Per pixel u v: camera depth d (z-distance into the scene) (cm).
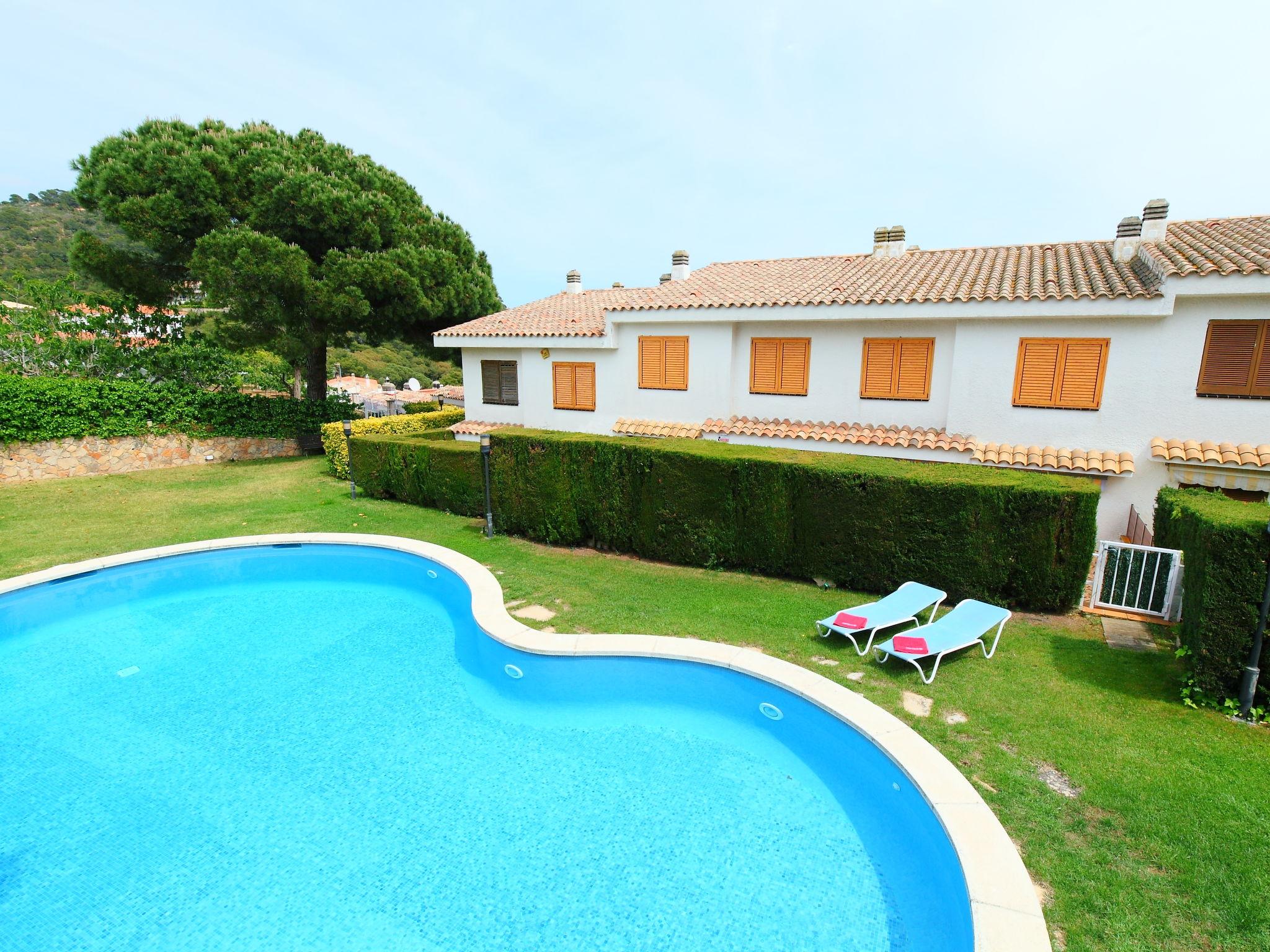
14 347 2173
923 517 970
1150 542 1150
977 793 528
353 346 2838
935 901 493
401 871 545
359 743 732
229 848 573
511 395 2095
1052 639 848
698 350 1659
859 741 634
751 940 470
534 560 1255
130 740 739
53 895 523
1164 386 1175
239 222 2203
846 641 854
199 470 2194
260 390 3288
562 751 711
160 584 1235
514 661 854
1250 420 1123
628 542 1273
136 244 2161
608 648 830
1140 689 709
